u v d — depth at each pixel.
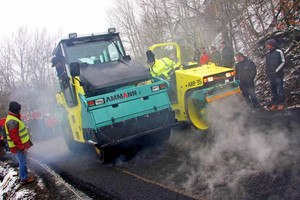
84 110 5.02
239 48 11.02
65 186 4.71
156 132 5.25
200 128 5.74
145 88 5.21
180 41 18.78
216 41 14.38
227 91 5.56
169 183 3.83
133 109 5.03
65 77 6.15
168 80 6.16
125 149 5.67
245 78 7.05
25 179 5.51
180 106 6.03
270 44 6.60
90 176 4.95
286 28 8.75
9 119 5.33
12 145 5.43
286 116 5.85
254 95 7.11
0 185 6.50
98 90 5.17
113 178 4.55
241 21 10.27
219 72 5.61
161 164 4.71
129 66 5.73
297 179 3.16
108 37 6.52
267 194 3.00
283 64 6.45
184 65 6.30
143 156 5.39
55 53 6.94
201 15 12.52
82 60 6.07
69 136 7.21
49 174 5.76
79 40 6.26
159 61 6.61
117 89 5.35
